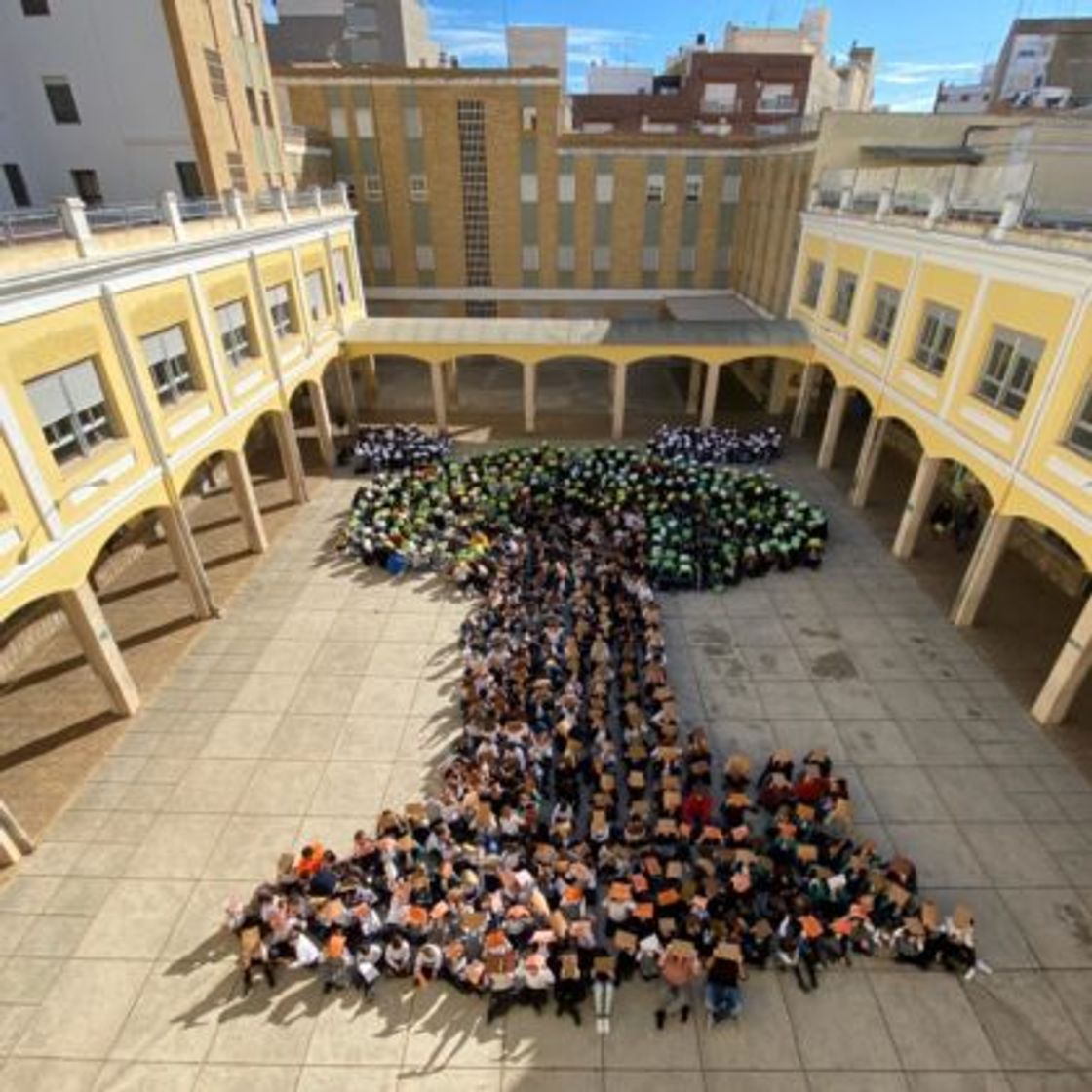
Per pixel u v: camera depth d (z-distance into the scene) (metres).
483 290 39.22
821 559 20.27
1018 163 19.03
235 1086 9.42
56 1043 9.91
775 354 27.39
